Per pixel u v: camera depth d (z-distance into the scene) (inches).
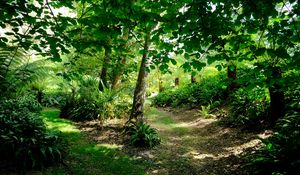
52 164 246.7
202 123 482.9
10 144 232.7
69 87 490.0
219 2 152.3
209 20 155.7
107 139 354.3
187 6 155.1
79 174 240.4
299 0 140.8
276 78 159.3
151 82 929.5
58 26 151.2
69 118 438.9
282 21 147.6
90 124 411.8
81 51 175.5
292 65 152.3
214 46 168.1
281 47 152.6
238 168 256.4
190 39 166.6
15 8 137.8
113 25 154.8
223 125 426.3
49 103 570.3
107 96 444.8
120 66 272.7
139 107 393.1
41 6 147.8
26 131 256.5
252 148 300.4
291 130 246.1
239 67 331.6
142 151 323.0
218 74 760.3
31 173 220.5
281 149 220.7
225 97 586.9
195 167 278.7
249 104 411.8
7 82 249.3
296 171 199.9
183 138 400.5
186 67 178.5
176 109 714.8
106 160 285.4
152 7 157.4
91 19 148.2
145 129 358.9
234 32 164.6
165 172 267.1
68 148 296.4
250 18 155.6
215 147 339.0
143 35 189.3
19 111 312.3
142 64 392.5
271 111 349.1
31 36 152.3
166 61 182.2
